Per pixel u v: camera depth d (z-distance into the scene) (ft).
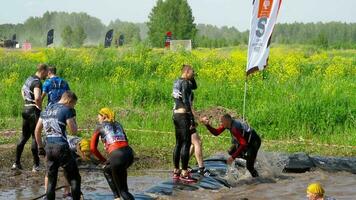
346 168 39.99
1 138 49.60
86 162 40.70
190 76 33.99
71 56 97.76
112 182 28.86
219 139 50.03
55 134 27.89
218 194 32.83
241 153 35.32
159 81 75.25
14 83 75.92
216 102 61.52
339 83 69.00
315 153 46.11
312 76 78.48
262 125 53.06
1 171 38.70
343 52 189.57
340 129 52.42
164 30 347.97
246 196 32.73
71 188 28.40
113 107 62.54
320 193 25.50
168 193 32.17
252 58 47.57
